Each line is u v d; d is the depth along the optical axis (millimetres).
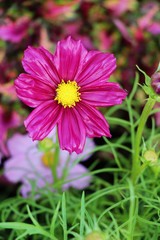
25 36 559
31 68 389
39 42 557
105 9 575
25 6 570
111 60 404
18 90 384
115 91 398
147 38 573
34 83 387
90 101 400
